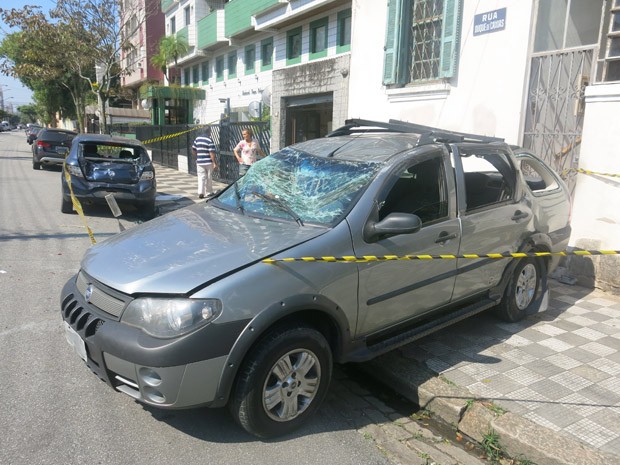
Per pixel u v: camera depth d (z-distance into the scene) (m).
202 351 2.79
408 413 3.67
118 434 3.18
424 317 4.07
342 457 3.08
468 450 3.26
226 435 3.22
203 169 12.67
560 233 5.29
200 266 3.02
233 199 4.25
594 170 6.05
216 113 25.55
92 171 9.88
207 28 23.58
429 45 8.69
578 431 3.24
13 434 3.12
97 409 3.43
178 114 30.28
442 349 4.39
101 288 3.17
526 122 7.10
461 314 4.31
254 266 3.02
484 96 7.61
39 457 2.93
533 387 3.77
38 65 22.05
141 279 2.99
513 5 7.09
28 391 3.60
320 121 14.38
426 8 8.66
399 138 4.35
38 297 5.40
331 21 15.52
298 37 17.52
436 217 4.00
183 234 3.55
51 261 6.80
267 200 3.94
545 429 3.18
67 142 19.38
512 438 3.12
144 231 3.79
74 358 4.11
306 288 3.12
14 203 11.29
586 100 6.06
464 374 3.94
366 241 3.46
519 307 4.97
